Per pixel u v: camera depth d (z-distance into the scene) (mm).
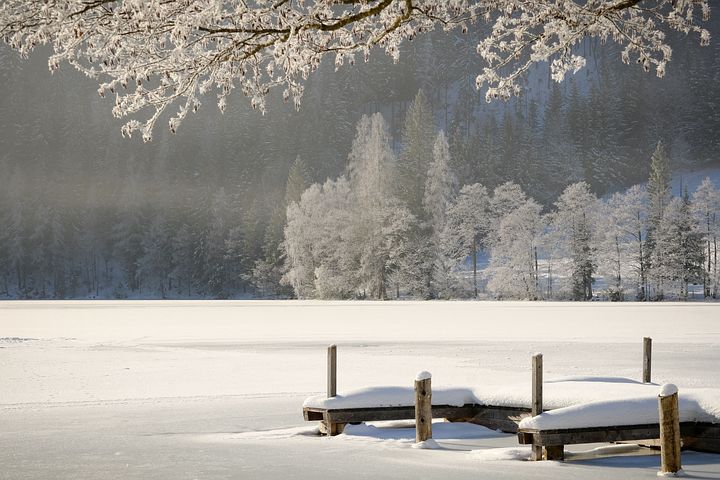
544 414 8664
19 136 180250
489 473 7863
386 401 10664
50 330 37656
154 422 11867
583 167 181000
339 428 10695
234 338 31656
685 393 9156
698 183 179250
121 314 53812
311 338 31500
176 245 143375
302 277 88750
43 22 7875
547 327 38562
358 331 36156
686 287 93000
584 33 9156
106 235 160875
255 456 8969
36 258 148375
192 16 7754
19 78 186125
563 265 91938
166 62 8562
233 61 8820
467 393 10859
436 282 87125
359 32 9234
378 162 87500
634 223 93688
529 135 186000
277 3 8258
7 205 157000
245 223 132500
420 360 21984
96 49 8281
